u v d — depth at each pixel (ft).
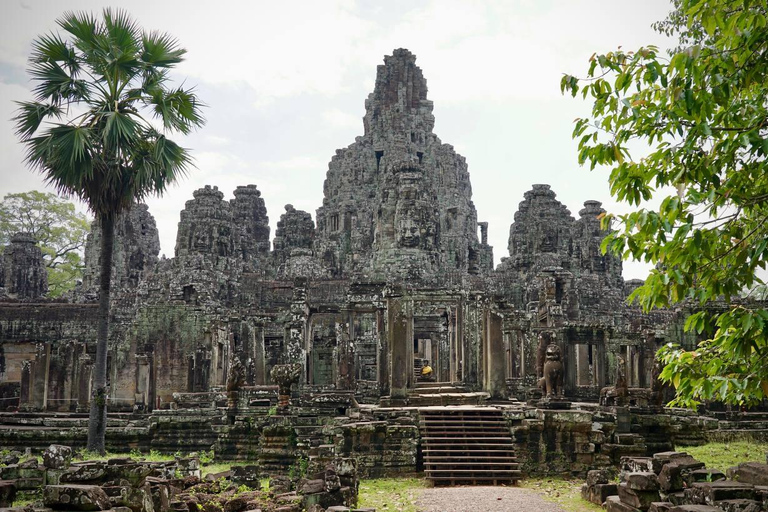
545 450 87.92
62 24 101.40
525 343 146.51
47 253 282.56
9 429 106.73
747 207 41.16
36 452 104.32
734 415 104.17
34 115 100.63
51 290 280.51
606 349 126.41
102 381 101.76
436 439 86.07
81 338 189.16
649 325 147.23
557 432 88.58
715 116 40.75
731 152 39.75
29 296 233.35
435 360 170.09
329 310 143.33
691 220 39.93
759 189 41.39
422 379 153.17
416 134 269.44
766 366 42.19
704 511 45.62
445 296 111.75
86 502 45.39
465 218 271.28
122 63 101.86
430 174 263.49
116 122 98.07
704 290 41.93
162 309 170.09
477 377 115.55
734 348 41.32
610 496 61.57
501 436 87.45
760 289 41.93
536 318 159.33
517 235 242.17
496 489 76.69
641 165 42.65
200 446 109.40
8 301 196.34
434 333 165.58
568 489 77.51
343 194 263.08
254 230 289.53
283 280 206.49
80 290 235.20
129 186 102.78
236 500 59.93
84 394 143.95
